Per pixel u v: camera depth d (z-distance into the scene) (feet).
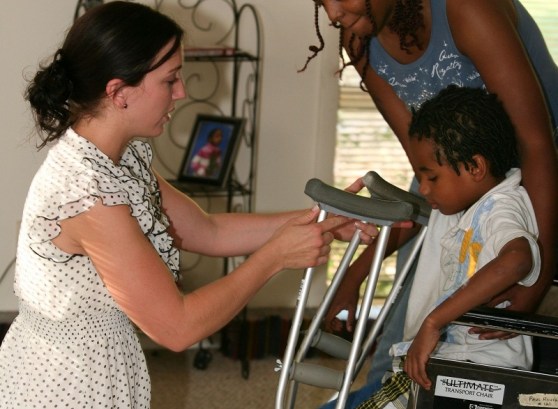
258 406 11.09
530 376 5.15
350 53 7.16
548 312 7.09
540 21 13.05
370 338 6.75
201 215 7.00
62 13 11.68
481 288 5.45
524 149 6.25
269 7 12.29
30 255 5.86
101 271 5.66
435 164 6.14
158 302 5.65
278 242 6.03
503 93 6.23
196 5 12.10
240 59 11.85
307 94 12.64
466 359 5.93
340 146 13.05
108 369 5.96
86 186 5.58
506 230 5.71
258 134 12.64
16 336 6.07
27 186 12.03
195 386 11.53
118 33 5.53
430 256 6.56
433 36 6.53
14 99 11.76
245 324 12.07
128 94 5.65
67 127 5.79
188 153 11.80
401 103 7.13
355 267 7.29
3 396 6.05
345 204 5.87
